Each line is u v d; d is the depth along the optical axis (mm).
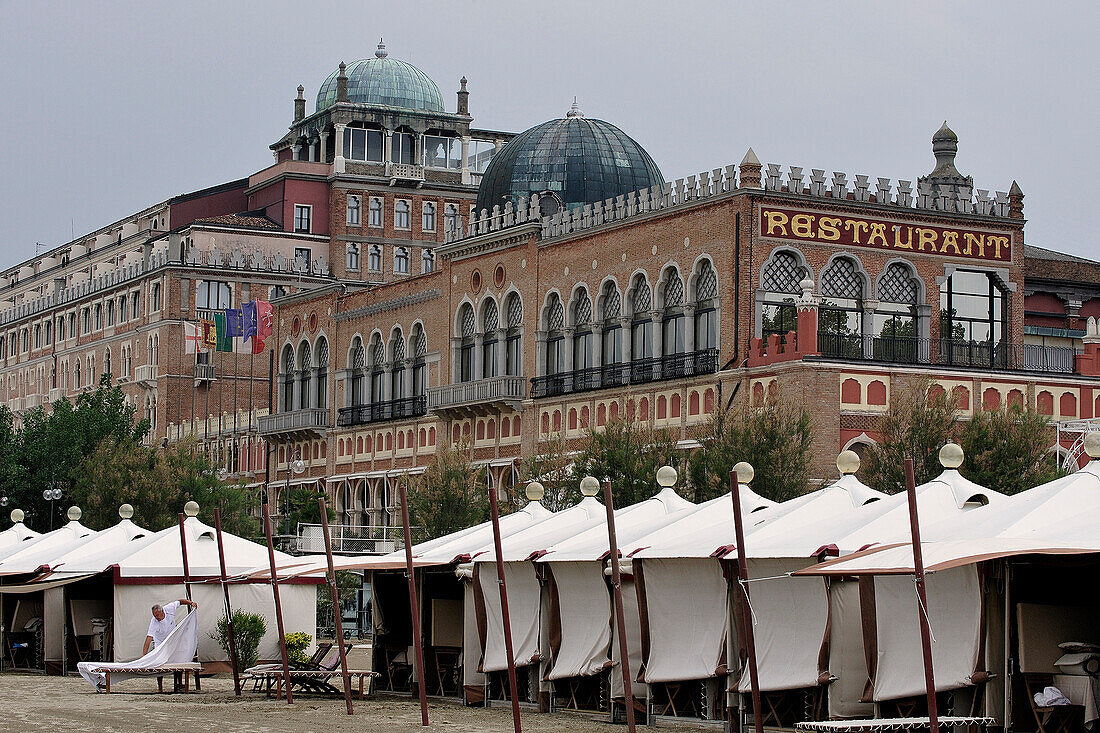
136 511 86688
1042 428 59125
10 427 106188
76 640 53688
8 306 178250
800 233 73562
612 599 38969
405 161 144500
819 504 36562
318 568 44000
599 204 82750
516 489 75938
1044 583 32094
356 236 140375
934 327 75625
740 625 35500
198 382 134875
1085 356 72750
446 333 94688
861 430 67938
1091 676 29875
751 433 60281
